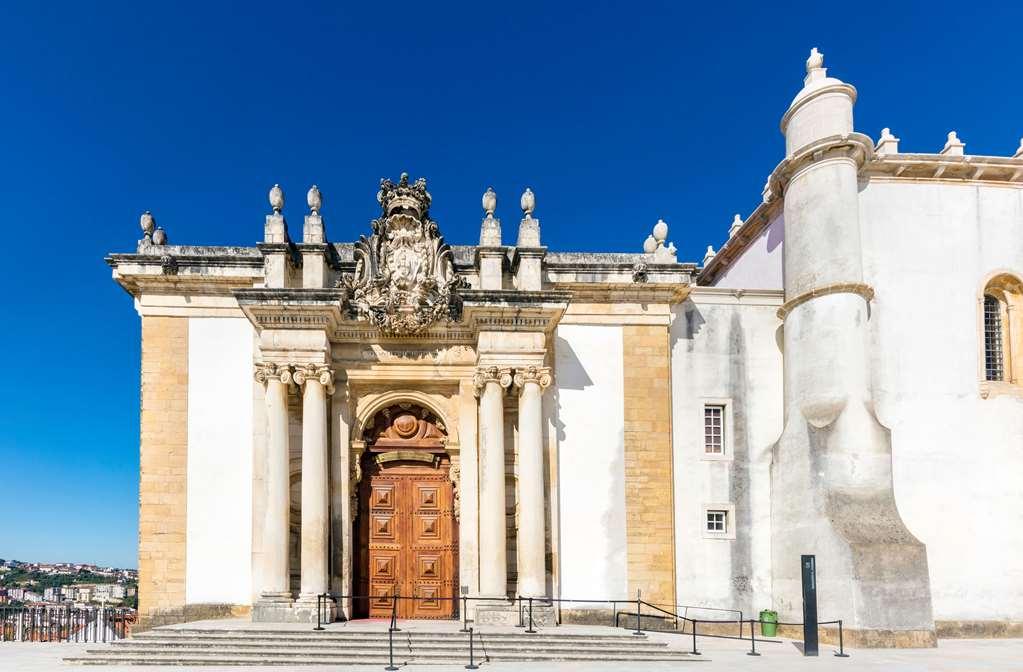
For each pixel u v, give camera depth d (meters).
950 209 27.23
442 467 25.78
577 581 25.09
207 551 24.30
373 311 24.56
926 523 25.33
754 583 26.08
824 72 26.81
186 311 25.38
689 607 25.58
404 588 25.05
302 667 17.98
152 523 24.30
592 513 25.53
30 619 25.42
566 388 26.12
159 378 25.00
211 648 19.02
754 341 27.58
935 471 25.64
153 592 24.00
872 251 26.61
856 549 22.30
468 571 24.36
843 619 22.31
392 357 25.25
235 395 25.12
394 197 25.08
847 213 25.27
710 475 26.61
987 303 27.75
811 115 26.12
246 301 23.14
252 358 25.31
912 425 25.81
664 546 25.50
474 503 24.67
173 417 24.86
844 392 24.30
